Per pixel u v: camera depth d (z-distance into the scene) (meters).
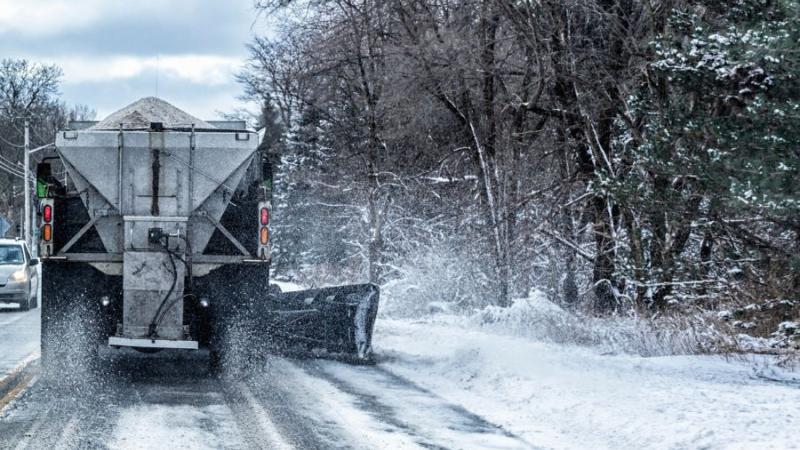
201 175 12.54
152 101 14.32
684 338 16.97
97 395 11.09
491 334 18.56
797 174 13.94
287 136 42.66
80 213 12.54
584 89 22.27
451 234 27.36
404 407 10.74
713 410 9.91
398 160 29.56
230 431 9.04
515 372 12.62
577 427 9.69
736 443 8.37
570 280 24.31
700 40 15.47
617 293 22.39
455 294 24.97
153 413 9.94
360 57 27.73
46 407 10.19
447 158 27.14
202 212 12.57
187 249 12.48
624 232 22.84
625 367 13.62
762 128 14.54
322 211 36.50
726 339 16.59
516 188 24.25
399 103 25.58
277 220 42.88
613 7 21.16
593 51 21.77
